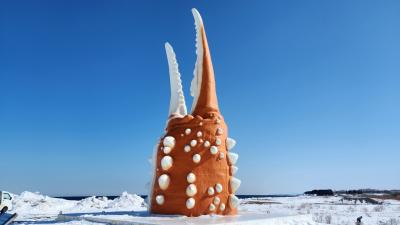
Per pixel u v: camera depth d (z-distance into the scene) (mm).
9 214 8133
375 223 24031
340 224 22906
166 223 11977
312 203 52531
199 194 14547
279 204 49281
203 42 16797
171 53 17328
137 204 30406
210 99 16250
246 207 39469
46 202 32500
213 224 11727
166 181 14852
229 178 15398
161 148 15656
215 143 15383
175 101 16844
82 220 14461
